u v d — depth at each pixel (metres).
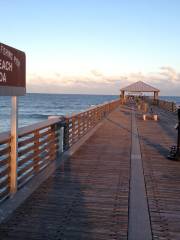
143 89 45.09
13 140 5.64
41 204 5.41
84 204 5.46
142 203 5.57
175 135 14.76
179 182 6.96
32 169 6.99
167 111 33.75
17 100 5.61
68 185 6.52
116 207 5.36
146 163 8.78
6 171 5.54
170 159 9.26
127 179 7.05
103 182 6.79
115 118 23.28
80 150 10.42
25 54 5.84
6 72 4.97
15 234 4.31
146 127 17.91
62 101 155.00
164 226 4.69
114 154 9.82
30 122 46.53
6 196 5.57
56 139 9.03
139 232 4.45
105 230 4.50
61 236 4.29
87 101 161.62
